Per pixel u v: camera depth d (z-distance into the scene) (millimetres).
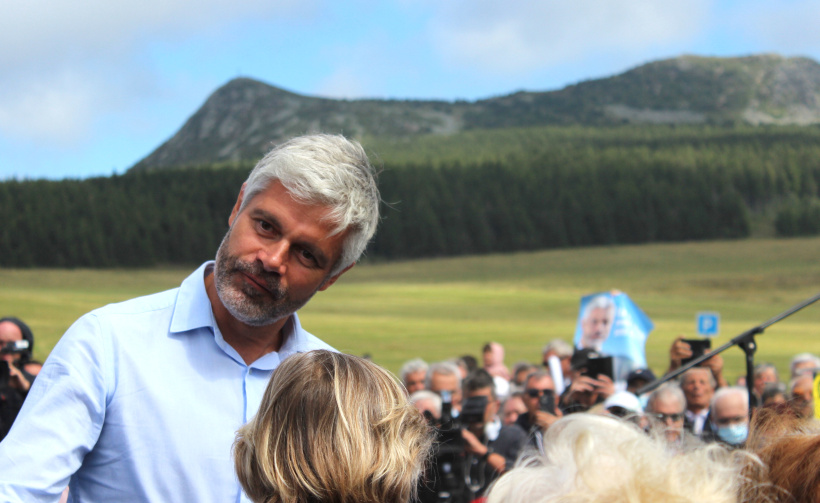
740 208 94000
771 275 66188
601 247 90125
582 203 95438
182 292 1494
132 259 85625
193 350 1442
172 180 99812
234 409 1434
